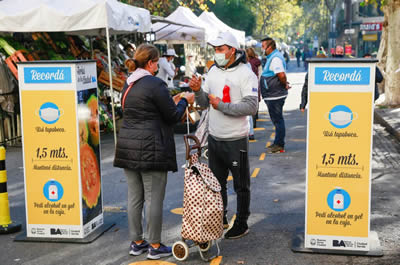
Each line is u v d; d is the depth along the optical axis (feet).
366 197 14.49
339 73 14.06
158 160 14.34
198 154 14.61
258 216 18.35
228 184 22.79
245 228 16.28
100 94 40.81
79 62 15.71
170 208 19.65
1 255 15.34
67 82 15.58
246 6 135.85
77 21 30.42
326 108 14.29
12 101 33.76
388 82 48.78
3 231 17.11
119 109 42.52
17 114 34.78
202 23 55.21
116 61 45.96
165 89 14.40
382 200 20.06
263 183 23.03
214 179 14.17
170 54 44.04
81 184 16.03
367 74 13.96
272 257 14.62
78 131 15.79
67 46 41.42
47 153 16.03
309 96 14.30
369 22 163.84
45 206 16.29
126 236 16.72
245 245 15.60
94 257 15.06
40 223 16.40
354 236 14.69
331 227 14.79
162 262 14.55
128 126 14.56
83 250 15.60
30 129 16.02
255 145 32.27
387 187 21.98
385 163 26.68
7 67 33.78
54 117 15.80
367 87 14.02
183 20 53.11
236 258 14.64
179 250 14.48
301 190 21.77
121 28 32.40
